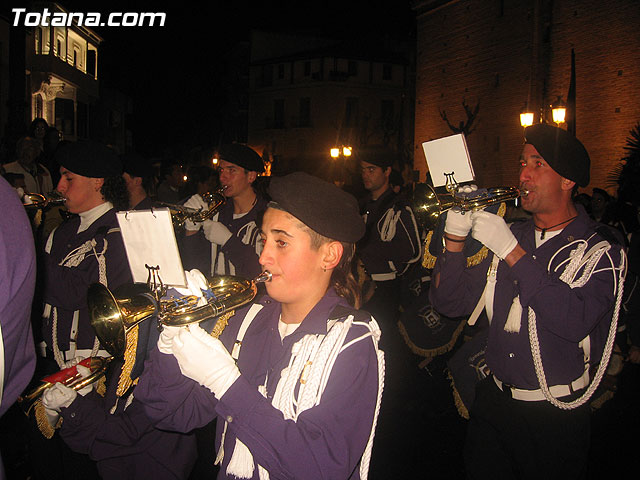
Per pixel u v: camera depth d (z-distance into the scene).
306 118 42.81
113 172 3.28
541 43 20.41
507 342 2.73
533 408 2.68
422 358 5.64
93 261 3.11
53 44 25.38
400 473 4.07
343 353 1.72
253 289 1.87
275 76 44.25
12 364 1.52
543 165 2.79
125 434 2.50
